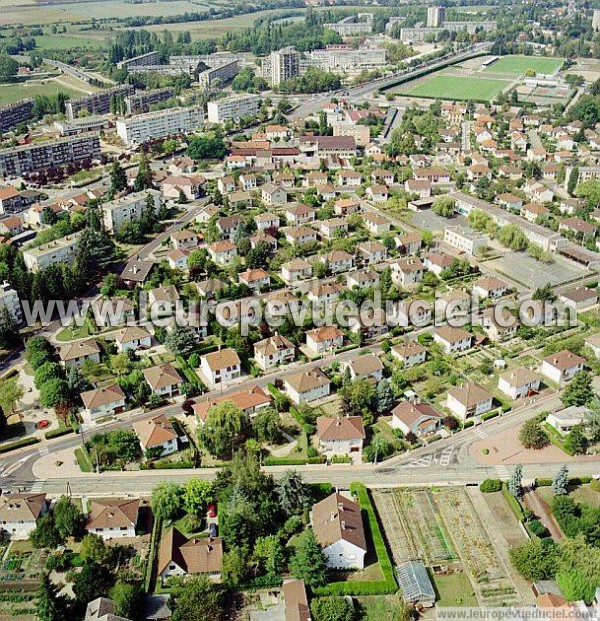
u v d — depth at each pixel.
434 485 185.62
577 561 151.38
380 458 195.25
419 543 167.12
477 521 173.50
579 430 198.50
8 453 197.00
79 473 189.38
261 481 172.75
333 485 185.12
